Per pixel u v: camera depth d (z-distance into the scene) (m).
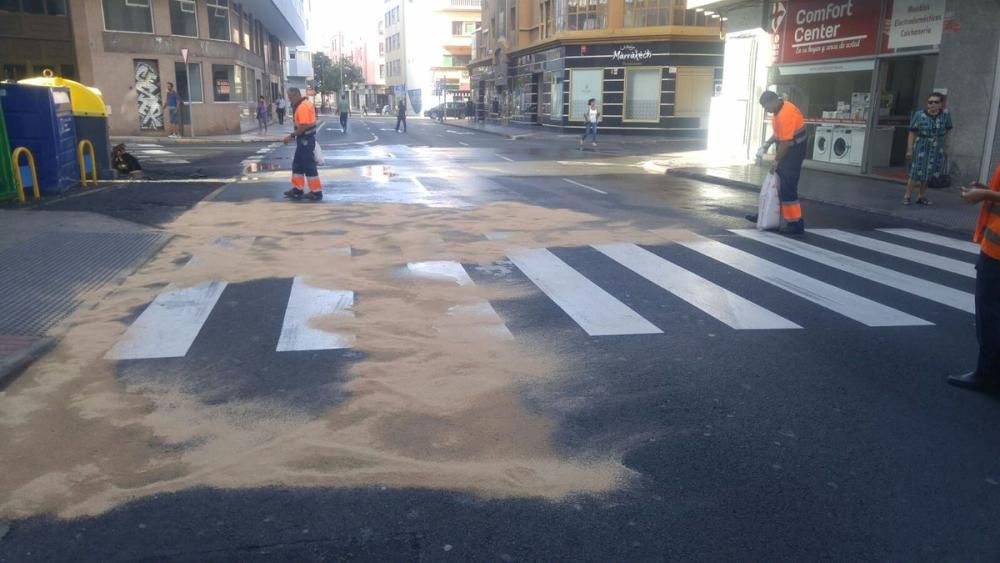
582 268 8.20
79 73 31.23
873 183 16.27
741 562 3.17
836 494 3.70
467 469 3.88
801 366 5.39
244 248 8.94
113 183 15.09
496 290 7.23
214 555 3.17
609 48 38.06
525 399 4.75
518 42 48.47
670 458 4.04
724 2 22.00
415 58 93.31
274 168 19.05
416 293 7.07
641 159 23.38
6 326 5.96
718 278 7.87
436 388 4.89
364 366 5.25
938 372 5.31
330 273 7.75
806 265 8.56
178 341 5.75
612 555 3.21
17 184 12.02
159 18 32.50
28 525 3.37
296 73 85.25
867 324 6.38
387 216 11.30
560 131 40.34
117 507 3.51
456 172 18.47
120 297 6.93
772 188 10.48
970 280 8.01
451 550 3.22
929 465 4.00
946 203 13.20
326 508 3.51
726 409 4.66
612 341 5.86
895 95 17.69
